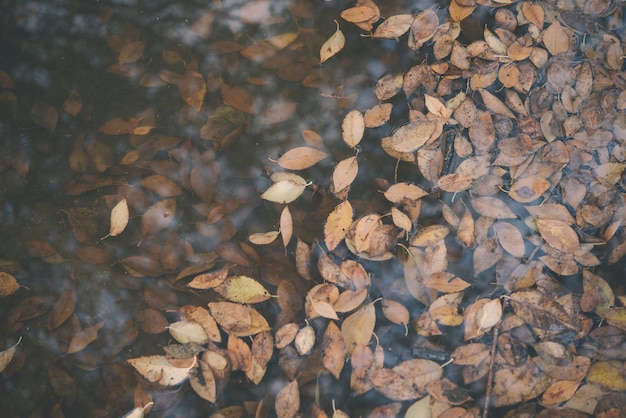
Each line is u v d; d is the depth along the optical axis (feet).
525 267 4.08
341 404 3.94
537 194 4.17
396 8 4.55
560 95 4.34
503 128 4.28
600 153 4.24
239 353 3.97
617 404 3.91
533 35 4.45
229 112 4.38
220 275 4.09
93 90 4.44
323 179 4.27
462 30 4.48
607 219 4.14
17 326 4.10
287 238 4.14
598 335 3.99
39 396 4.03
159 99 4.41
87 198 4.27
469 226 4.13
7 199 4.28
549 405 3.91
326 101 4.40
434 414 3.90
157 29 4.54
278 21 4.55
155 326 4.07
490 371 3.94
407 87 4.39
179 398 3.97
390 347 3.99
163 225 4.20
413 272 4.06
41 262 4.19
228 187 4.25
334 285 4.04
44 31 4.55
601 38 4.44
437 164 4.23
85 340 4.08
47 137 4.36
